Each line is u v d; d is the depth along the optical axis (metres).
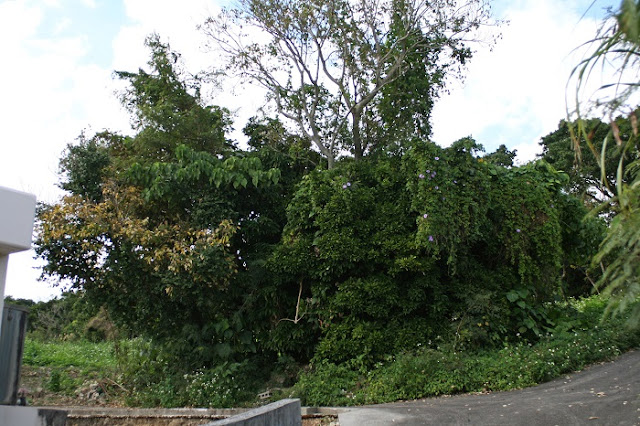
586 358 9.78
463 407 8.01
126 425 9.25
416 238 10.52
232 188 11.63
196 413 9.20
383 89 15.03
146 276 10.55
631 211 3.53
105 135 13.70
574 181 12.50
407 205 11.21
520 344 10.24
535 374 9.09
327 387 9.67
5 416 4.60
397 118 15.12
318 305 11.15
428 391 9.12
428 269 10.65
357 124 14.90
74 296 12.97
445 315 11.12
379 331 10.59
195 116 13.30
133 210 11.24
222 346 10.71
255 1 14.03
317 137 14.38
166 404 9.72
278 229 12.41
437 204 10.50
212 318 11.23
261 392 10.27
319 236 11.43
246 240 12.19
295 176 13.91
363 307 10.75
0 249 4.20
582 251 12.53
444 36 14.71
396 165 11.97
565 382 8.84
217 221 11.12
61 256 10.32
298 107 15.05
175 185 11.22
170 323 10.95
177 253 10.27
